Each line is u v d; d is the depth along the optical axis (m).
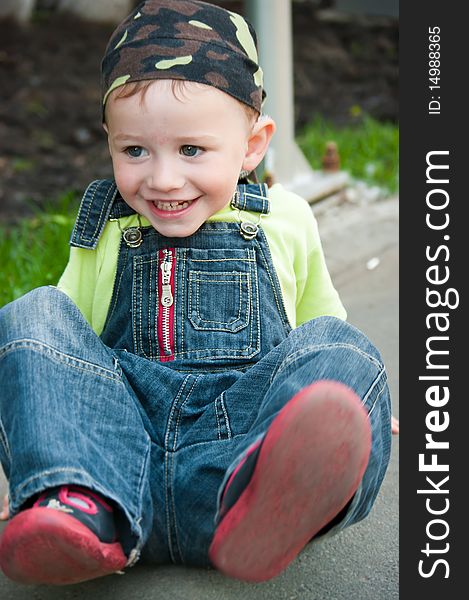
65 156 4.65
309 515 1.37
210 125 1.70
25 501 1.46
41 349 1.57
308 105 5.46
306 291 1.99
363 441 1.36
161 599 1.58
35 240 3.45
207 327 1.79
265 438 1.34
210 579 1.64
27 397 1.51
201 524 1.60
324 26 6.72
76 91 5.40
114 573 1.65
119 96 1.70
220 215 1.85
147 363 1.74
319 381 1.40
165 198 1.73
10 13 6.23
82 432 1.54
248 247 1.85
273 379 1.58
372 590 1.64
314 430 1.32
